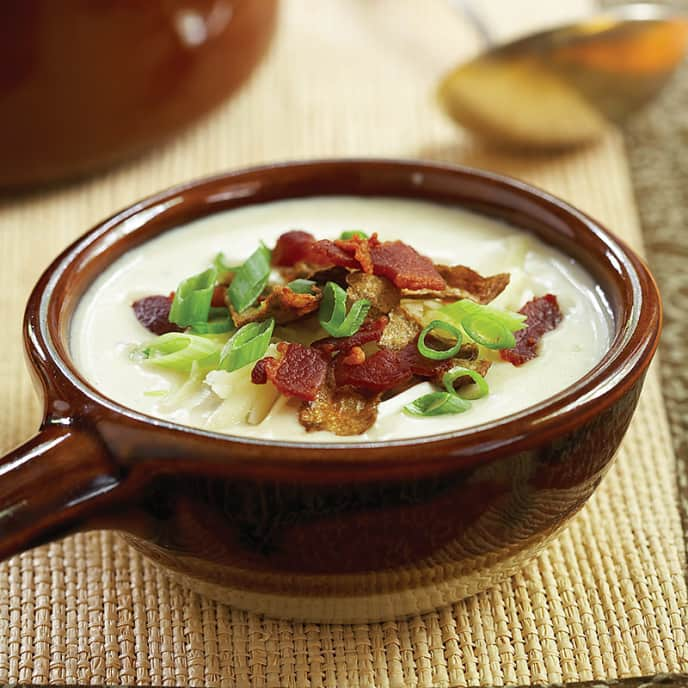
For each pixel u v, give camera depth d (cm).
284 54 82
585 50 68
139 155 73
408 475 46
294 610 50
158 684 50
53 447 47
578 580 53
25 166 68
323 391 50
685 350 61
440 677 50
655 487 56
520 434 47
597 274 54
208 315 53
